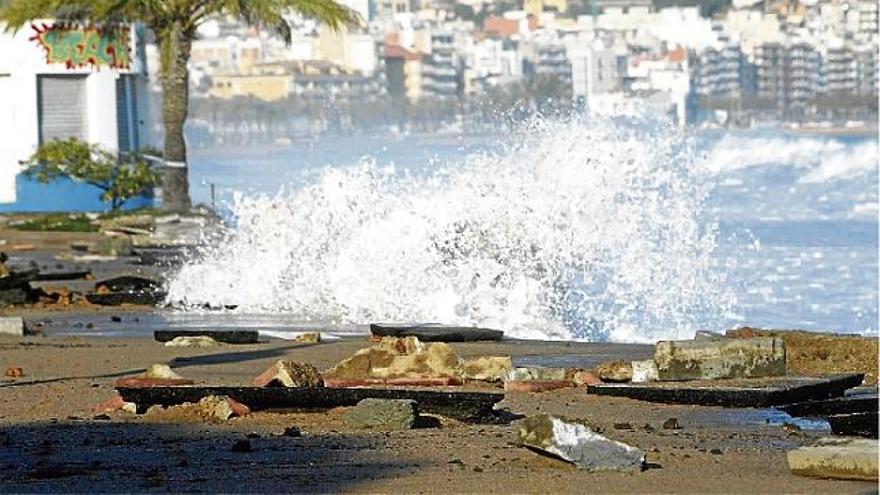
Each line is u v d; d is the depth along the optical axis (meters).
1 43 84.50
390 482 19.38
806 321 46.22
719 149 126.06
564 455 20.36
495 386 27.62
